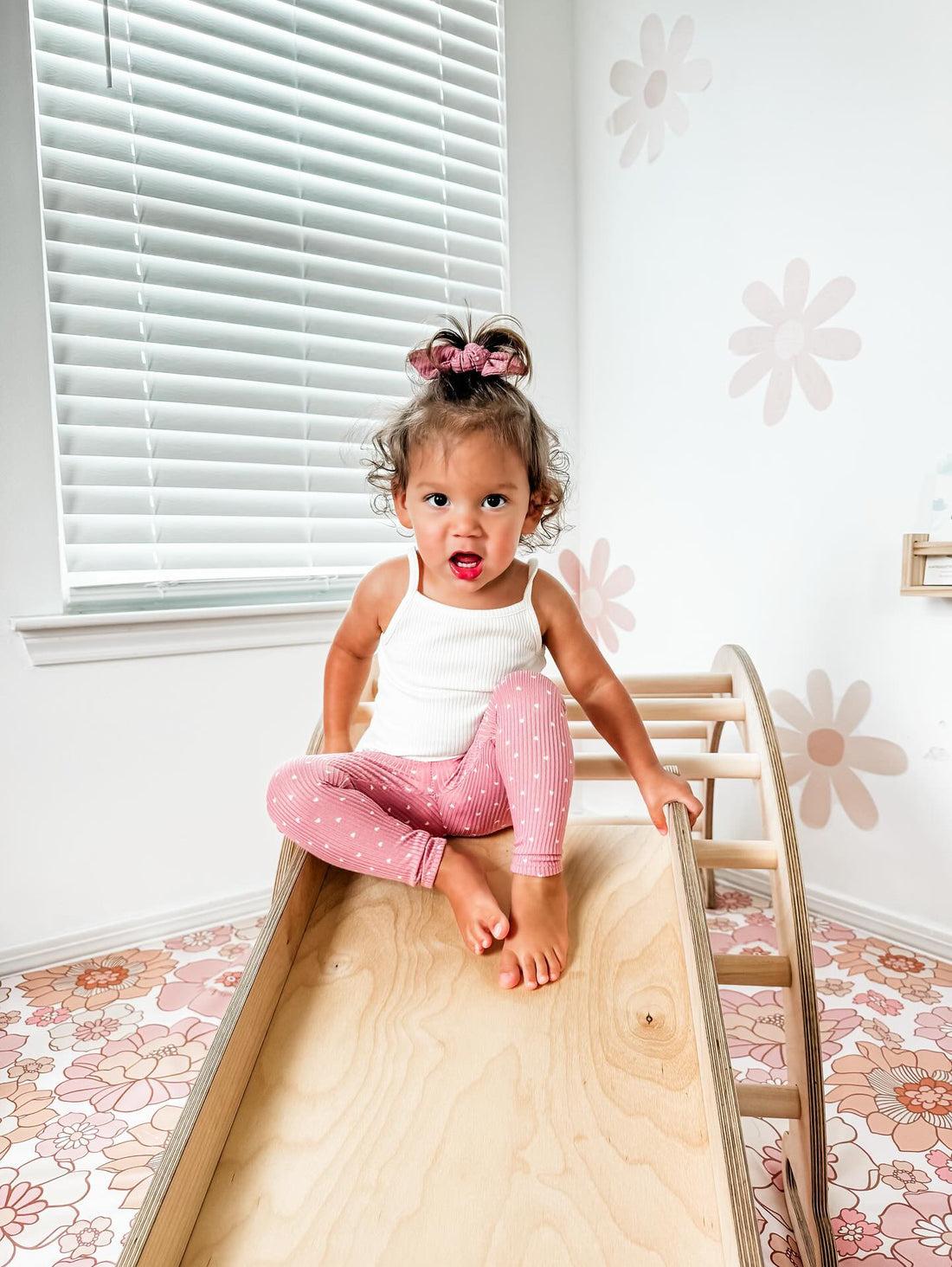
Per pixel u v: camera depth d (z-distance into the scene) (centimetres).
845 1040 124
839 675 156
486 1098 65
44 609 149
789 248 157
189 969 150
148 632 157
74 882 155
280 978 76
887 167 141
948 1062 119
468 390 86
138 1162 104
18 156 142
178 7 157
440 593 92
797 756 165
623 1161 60
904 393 141
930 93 134
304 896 83
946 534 137
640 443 194
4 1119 112
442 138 190
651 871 87
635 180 190
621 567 202
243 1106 65
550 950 75
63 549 154
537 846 78
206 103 161
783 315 159
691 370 180
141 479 159
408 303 187
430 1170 60
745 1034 126
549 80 202
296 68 171
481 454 82
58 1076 120
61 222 148
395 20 182
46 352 146
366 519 187
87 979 147
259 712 171
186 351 162
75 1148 106
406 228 186
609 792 212
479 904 77
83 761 154
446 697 90
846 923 159
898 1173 100
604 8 194
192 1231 57
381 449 96
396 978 76
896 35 138
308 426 176
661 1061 67
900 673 147
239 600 176
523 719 82
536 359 204
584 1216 57
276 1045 71
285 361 172
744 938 153
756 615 171
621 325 197
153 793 162
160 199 157
